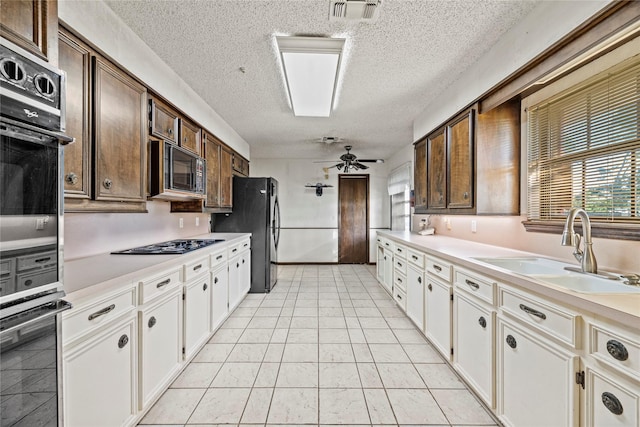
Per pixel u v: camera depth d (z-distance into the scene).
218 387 1.88
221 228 4.17
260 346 2.46
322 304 3.60
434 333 2.31
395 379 1.98
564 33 1.46
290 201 6.32
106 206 1.59
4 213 0.79
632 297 1.02
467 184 2.35
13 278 0.81
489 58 2.06
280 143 4.92
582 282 1.40
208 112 3.12
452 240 3.01
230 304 3.07
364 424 1.56
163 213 2.82
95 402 1.20
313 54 2.11
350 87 2.67
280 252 6.33
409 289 2.94
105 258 1.84
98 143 1.51
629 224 1.38
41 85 0.90
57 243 0.94
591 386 0.99
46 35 0.97
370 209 6.36
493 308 1.54
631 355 0.86
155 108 2.09
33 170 0.87
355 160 4.71
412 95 2.85
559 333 1.12
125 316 1.41
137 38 1.88
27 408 0.86
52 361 0.94
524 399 1.30
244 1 1.59
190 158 2.47
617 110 1.44
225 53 2.11
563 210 1.79
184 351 2.02
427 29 1.84
